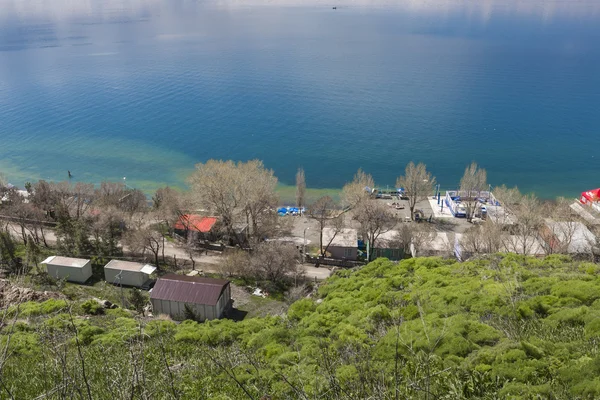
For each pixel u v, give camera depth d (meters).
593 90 120.62
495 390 12.25
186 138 93.38
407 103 111.81
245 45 198.38
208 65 157.25
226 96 120.38
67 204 55.12
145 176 78.38
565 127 96.56
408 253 49.09
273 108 110.25
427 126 97.38
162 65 156.75
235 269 45.03
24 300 27.88
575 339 14.84
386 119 101.62
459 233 52.56
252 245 49.97
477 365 13.35
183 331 22.72
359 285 24.56
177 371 16.42
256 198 51.88
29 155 85.62
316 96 118.81
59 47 192.88
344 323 19.97
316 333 20.03
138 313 34.31
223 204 52.16
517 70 143.75
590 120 99.94
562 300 17.48
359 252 51.59
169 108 111.44
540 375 12.70
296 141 91.12
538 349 13.54
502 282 20.25
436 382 12.31
